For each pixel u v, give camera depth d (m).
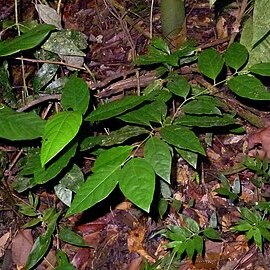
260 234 0.81
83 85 0.62
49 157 0.47
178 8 1.00
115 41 1.31
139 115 0.63
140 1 1.41
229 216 0.99
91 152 0.82
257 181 0.97
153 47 0.83
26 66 1.03
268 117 1.04
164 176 0.57
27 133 0.55
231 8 1.34
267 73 0.65
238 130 1.03
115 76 0.94
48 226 0.90
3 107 0.58
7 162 0.98
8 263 0.97
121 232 1.00
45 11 0.87
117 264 0.97
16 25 0.86
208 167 1.06
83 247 0.98
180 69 0.93
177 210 0.98
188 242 0.83
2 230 1.00
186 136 0.59
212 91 0.87
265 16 0.65
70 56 0.90
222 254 0.95
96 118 0.59
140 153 0.86
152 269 0.90
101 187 0.52
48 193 1.01
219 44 1.12
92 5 1.44
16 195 1.00
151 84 0.85
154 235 0.98
